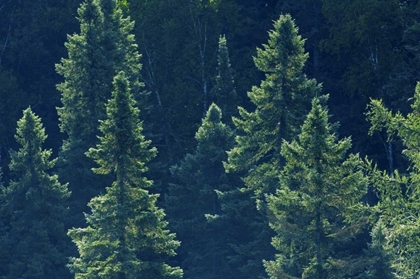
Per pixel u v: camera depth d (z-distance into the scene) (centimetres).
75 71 14950
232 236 13350
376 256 10362
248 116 12606
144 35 18325
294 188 10362
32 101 19000
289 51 12506
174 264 14275
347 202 9825
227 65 15862
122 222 10562
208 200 13675
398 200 9288
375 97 16500
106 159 10812
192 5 18275
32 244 13250
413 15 16638
